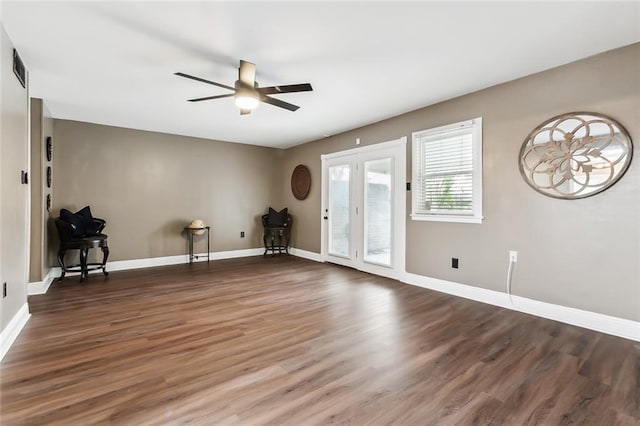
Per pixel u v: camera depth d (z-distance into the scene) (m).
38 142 3.60
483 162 3.34
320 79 3.08
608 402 1.66
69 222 4.08
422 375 1.91
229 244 6.11
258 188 6.45
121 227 4.97
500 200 3.21
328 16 2.07
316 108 3.96
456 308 3.15
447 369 1.98
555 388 1.78
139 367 1.99
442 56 2.62
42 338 2.41
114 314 2.94
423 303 3.31
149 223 5.22
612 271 2.53
